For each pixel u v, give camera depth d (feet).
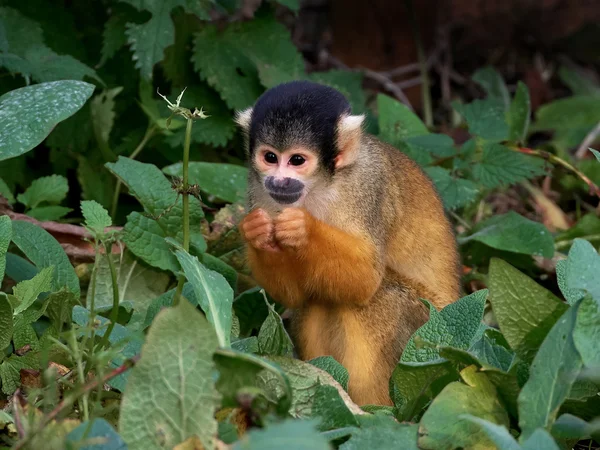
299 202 23.04
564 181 37.09
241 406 14.40
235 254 26.11
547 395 14.94
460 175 30.04
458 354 16.14
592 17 48.21
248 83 31.48
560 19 48.24
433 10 46.73
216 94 31.68
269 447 12.02
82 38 32.09
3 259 18.92
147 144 31.24
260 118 23.11
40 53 27.32
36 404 17.04
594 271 16.10
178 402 14.32
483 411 15.71
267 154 23.07
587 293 15.49
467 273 29.04
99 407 15.33
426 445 14.98
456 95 47.19
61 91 21.35
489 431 13.64
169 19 28.58
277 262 22.34
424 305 24.36
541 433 13.76
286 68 32.07
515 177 28.76
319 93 23.24
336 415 16.17
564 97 49.06
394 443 15.01
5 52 26.76
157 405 14.29
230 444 14.64
